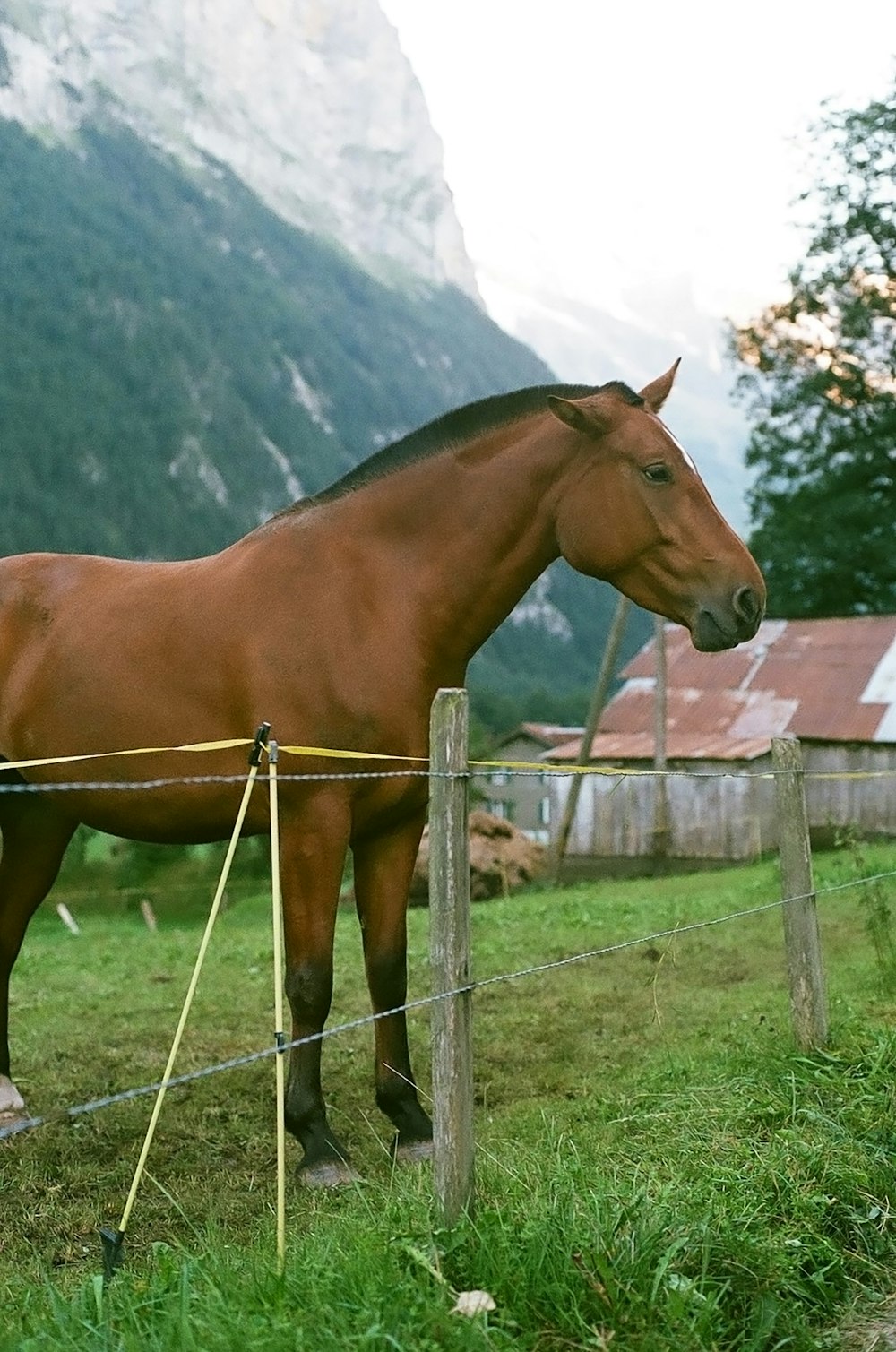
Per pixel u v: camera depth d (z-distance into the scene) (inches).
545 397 174.9
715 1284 110.0
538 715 2800.2
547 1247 109.4
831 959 290.2
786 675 1047.0
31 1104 210.4
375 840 173.8
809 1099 161.6
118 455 4840.1
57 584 192.4
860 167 1310.3
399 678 165.9
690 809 895.7
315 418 6727.4
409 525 171.3
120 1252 125.0
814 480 1374.3
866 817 931.3
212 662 168.7
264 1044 253.1
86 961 403.9
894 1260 125.9
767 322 1390.3
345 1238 122.3
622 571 170.7
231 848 131.1
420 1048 237.5
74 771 182.1
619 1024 250.7
